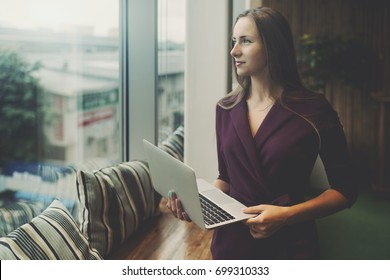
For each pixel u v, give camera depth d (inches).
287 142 43.5
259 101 46.9
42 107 71.3
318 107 44.1
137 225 77.6
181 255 69.6
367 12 174.7
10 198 64.2
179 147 101.0
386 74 155.6
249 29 44.3
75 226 58.1
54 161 75.0
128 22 94.7
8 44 62.9
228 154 47.7
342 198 45.5
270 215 43.0
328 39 171.8
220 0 86.0
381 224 134.0
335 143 44.5
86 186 69.5
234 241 48.3
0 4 61.1
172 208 48.8
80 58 81.0
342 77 170.7
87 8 81.9
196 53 88.5
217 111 50.4
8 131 63.8
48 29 71.5
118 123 97.1
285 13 180.5
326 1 178.1
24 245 50.3
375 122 175.8
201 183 55.0
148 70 96.3
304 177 45.7
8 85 63.4
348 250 114.5
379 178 156.4
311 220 48.6
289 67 44.9
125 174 78.9
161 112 101.1
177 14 99.7
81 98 82.3
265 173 45.0
